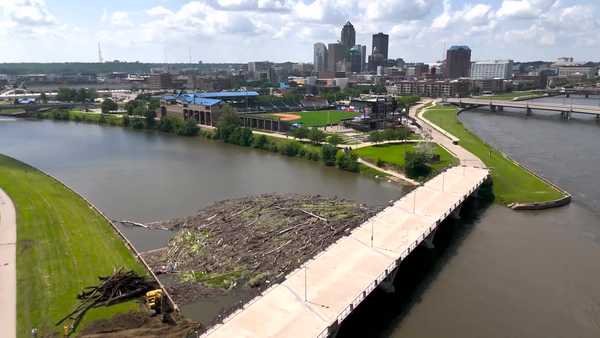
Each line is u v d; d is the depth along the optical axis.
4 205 130.62
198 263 97.69
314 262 86.44
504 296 87.06
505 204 141.50
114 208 139.62
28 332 71.06
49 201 135.50
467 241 113.31
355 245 94.06
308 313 69.81
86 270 91.56
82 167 196.50
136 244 110.56
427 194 129.50
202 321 77.12
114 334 70.50
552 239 114.44
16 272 89.88
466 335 75.06
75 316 75.56
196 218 124.62
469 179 145.88
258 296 74.62
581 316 80.88
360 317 80.25
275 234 108.94
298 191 157.00
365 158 197.75
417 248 108.56
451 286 90.75
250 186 164.38
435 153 184.88
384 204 141.50
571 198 147.88
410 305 83.94
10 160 196.38
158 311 78.00
